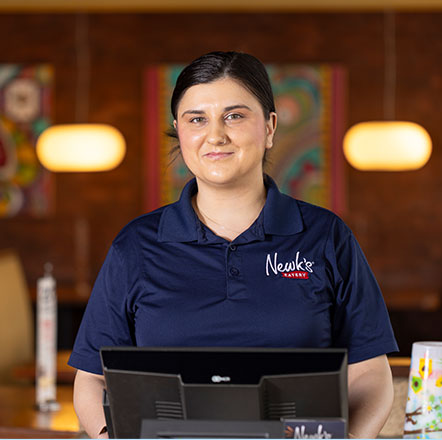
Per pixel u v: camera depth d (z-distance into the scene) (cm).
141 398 150
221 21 695
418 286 698
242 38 694
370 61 691
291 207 187
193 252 182
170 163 200
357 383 180
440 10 690
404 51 691
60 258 705
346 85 689
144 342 180
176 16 696
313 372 145
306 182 686
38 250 704
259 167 185
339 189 686
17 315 452
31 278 704
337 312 183
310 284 178
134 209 703
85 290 639
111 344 188
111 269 188
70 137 612
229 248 180
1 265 447
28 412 290
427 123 693
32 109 702
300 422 142
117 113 702
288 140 687
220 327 175
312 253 180
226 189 183
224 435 142
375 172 691
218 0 685
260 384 145
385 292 659
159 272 182
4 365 423
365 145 608
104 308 189
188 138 178
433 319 614
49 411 292
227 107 174
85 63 702
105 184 704
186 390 147
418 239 696
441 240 695
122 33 700
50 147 615
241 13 694
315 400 146
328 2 687
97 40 700
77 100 702
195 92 175
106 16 700
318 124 687
